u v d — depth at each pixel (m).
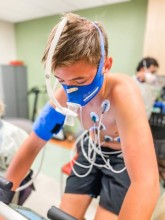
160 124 1.74
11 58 3.86
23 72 3.78
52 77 0.46
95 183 0.83
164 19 2.12
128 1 2.61
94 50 0.44
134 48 2.73
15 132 1.17
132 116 0.47
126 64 2.85
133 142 0.43
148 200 0.38
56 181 2.04
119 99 0.51
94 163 0.80
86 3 2.69
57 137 3.12
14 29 3.79
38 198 1.76
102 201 0.73
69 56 0.41
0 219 0.34
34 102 3.72
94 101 0.59
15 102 3.70
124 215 0.38
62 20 0.44
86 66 0.44
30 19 3.47
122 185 0.69
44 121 0.66
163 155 1.84
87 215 1.36
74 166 0.89
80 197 0.81
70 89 0.49
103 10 2.80
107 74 0.57
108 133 0.69
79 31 0.43
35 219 0.39
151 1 2.16
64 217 0.38
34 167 0.87
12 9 2.91
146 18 2.48
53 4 2.71
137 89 0.55
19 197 0.98
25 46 3.73
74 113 0.50
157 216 0.38
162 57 2.22
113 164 0.75
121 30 2.77
